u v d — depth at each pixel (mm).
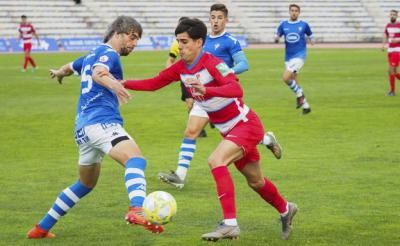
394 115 30453
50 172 19500
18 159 21406
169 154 22156
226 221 12250
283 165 20203
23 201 16234
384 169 19547
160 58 70250
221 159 12414
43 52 81625
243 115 12766
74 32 90812
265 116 30516
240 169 12969
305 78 49688
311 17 105188
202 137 25672
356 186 17547
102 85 12023
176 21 97812
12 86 44531
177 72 12703
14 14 88812
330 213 15062
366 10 108812
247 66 20141
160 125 28266
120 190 17297
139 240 13156
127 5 96250
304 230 13789
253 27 100875
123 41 12586
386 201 16062
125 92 11797
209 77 12469
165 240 13148
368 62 65500
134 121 29359
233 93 12117
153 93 40844
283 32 34000
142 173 11938
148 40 90000
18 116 30859
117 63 12391
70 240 13164
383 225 14125
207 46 20453
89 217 14836
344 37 105938
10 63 64812
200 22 12445
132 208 11555
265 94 39469
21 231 13773
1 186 17781
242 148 12547
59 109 33250
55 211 13172
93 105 12469
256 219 14656
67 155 22031
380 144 23469
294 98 37469
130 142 12242
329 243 12922
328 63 64500
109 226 14148
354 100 36188
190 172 19531
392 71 38438
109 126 12336
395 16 37875
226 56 20391
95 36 91875
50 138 25203
